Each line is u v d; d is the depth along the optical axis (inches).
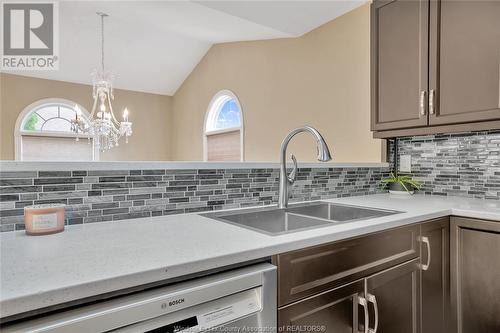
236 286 26.9
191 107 222.7
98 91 157.6
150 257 26.3
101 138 185.8
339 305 35.6
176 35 174.2
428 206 55.7
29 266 24.2
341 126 107.0
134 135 235.5
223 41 177.5
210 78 198.4
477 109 56.6
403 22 68.0
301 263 32.3
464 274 51.8
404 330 44.3
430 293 49.1
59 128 208.1
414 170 80.2
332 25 112.1
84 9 144.9
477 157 69.1
